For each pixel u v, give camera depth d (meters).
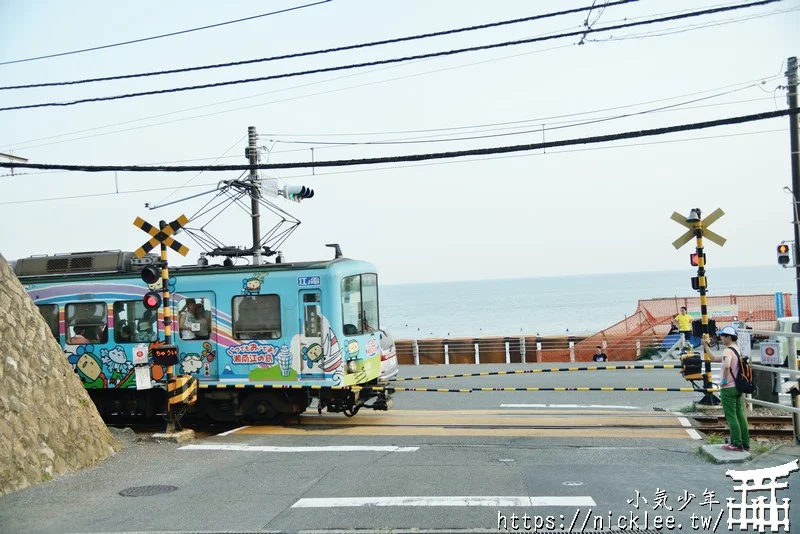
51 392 11.91
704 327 16.02
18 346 11.74
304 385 15.29
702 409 15.65
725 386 11.28
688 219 16.02
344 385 15.20
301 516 8.72
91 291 16.78
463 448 12.46
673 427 14.07
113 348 16.56
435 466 11.09
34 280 17.17
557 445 12.55
